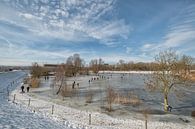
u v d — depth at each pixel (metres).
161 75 34.88
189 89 59.94
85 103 39.16
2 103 32.62
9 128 18.52
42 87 63.31
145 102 40.59
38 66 105.31
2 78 96.75
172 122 27.69
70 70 112.81
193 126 26.02
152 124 26.25
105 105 37.53
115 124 25.36
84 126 22.70
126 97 43.62
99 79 94.56
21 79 98.75
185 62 35.19
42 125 21.06
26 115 25.23
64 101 40.81
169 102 41.41
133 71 172.38
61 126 21.62
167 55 36.69
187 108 36.44
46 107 33.06
